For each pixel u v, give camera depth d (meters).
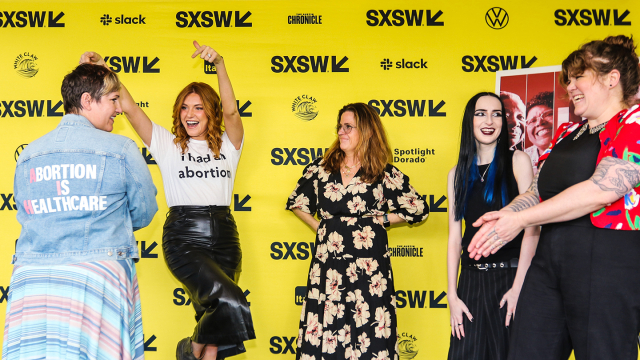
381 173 2.53
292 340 2.96
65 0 2.97
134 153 1.89
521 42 2.96
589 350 1.43
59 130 1.80
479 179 2.28
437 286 2.94
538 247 1.65
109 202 1.79
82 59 2.42
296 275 2.98
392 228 2.96
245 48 2.99
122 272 1.81
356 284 2.39
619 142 1.36
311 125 2.99
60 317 1.67
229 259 2.59
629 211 1.40
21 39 2.97
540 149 2.85
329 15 2.98
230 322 2.30
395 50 2.98
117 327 1.76
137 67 2.99
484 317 2.17
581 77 1.51
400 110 2.98
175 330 2.94
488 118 2.26
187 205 2.57
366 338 2.34
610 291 1.40
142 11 2.98
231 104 2.58
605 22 2.93
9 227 2.94
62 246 1.72
